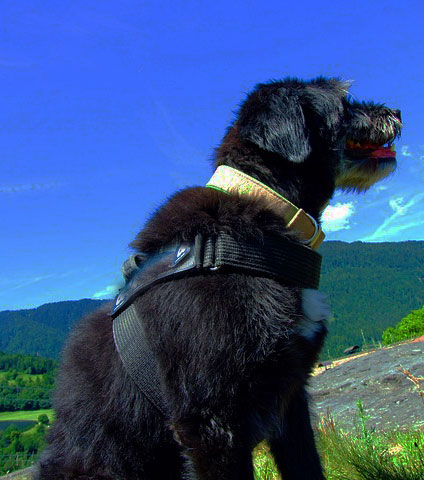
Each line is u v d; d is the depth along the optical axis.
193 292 0.71
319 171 0.88
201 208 0.77
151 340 0.71
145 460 0.74
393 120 0.99
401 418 1.30
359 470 0.98
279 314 0.71
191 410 0.69
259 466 1.11
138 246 0.82
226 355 0.68
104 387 0.75
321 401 1.61
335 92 0.89
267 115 0.82
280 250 0.74
